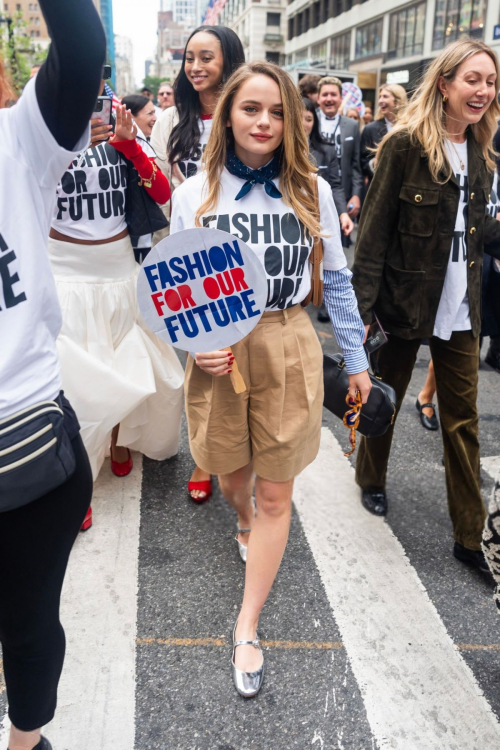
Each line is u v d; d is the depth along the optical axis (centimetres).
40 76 119
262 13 5684
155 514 294
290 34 5144
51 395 129
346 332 221
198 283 189
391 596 249
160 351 305
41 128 121
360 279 255
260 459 209
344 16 3816
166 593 246
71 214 266
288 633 229
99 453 280
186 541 277
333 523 293
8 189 119
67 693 202
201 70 295
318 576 258
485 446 376
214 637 226
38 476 122
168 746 187
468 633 233
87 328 277
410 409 423
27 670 148
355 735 192
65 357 258
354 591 251
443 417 269
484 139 247
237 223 192
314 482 326
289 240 194
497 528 188
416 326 257
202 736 191
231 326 193
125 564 260
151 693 204
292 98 183
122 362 287
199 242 186
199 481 306
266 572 215
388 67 3244
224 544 275
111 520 287
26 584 139
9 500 120
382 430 236
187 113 310
